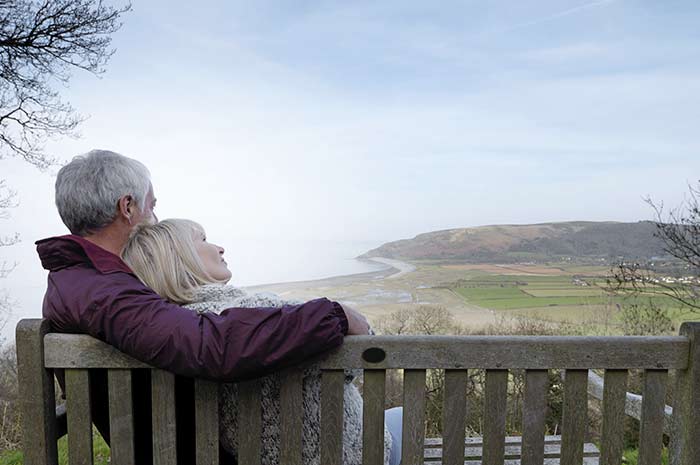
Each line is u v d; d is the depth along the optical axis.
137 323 1.00
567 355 1.13
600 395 1.96
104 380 1.21
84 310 1.05
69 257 1.13
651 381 1.15
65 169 1.19
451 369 1.13
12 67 6.18
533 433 1.15
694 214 6.34
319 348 1.04
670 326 7.11
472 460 1.70
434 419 4.41
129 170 1.21
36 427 1.12
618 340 1.13
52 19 5.93
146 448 1.23
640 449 1.17
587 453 1.81
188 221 1.30
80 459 1.14
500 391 1.14
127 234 1.24
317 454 1.17
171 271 1.16
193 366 0.98
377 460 1.14
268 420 1.16
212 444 1.14
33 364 1.11
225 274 1.31
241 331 0.98
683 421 1.15
